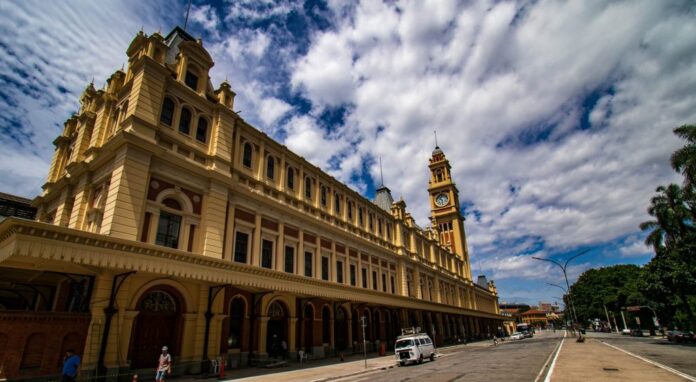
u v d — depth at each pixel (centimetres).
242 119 2659
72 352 1318
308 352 2864
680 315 4622
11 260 1510
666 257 3828
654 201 4481
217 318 2130
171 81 2222
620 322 8862
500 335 8550
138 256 1622
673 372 1561
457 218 7875
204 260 1878
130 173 1842
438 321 5547
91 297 1688
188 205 2122
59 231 1389
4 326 1398
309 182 3331
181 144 2188
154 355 1838
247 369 2180
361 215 4072
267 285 2214
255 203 2586
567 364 2008
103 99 2453
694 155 3528
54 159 3002
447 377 1684
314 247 3109
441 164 8556
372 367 2305
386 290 4200
